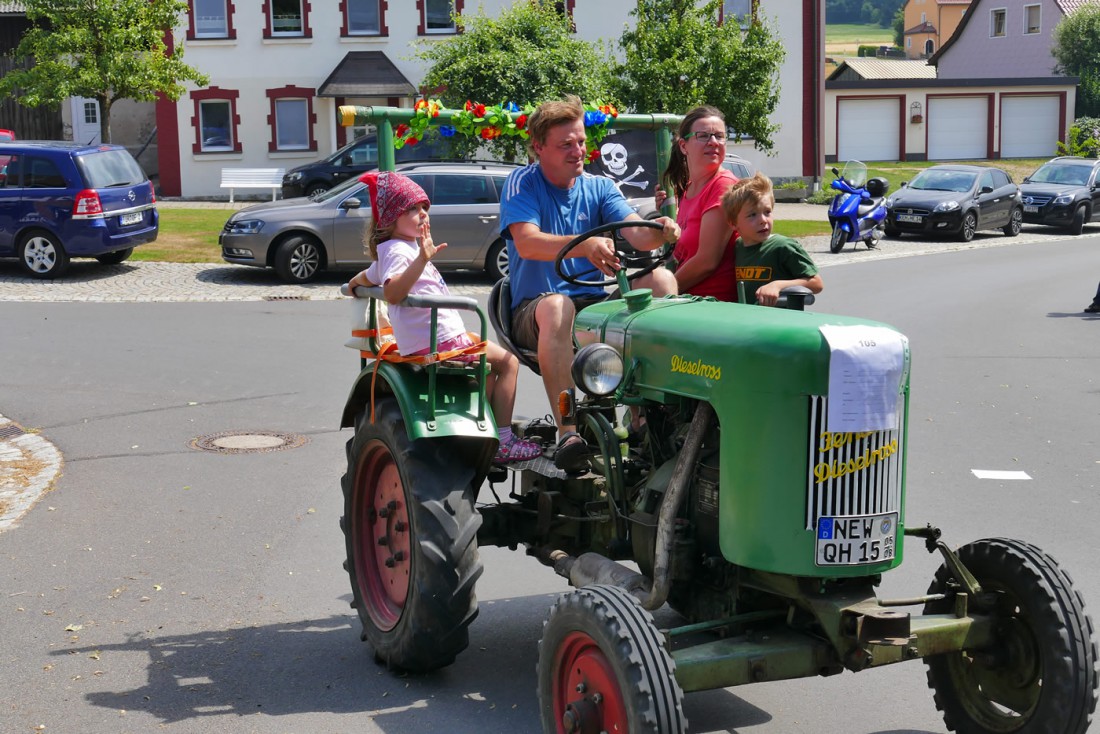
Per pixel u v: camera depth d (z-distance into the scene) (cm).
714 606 434
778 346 391
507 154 2425
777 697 505
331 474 846
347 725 476
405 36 3344
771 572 400
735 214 511
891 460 398
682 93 2900
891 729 473
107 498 789
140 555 682
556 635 410
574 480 522
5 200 1828
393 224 514
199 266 2030
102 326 1453
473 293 1767
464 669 532
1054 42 5403
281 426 983
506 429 535
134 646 556
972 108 4891
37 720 480
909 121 4812
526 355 542
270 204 1938
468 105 576
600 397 460
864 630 390
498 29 2500
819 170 3650
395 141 573
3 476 838
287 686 514
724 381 406
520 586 644
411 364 521
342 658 545
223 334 1407
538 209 538
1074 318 1577
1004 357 1299
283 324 1484
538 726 475
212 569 660
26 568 660
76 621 586
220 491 805
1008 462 877
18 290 1739
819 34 3584
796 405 388
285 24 3316
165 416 1014
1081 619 405
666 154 618
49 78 2709
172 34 3275
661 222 496
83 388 1119
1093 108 5103
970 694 448
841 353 386
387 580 553
